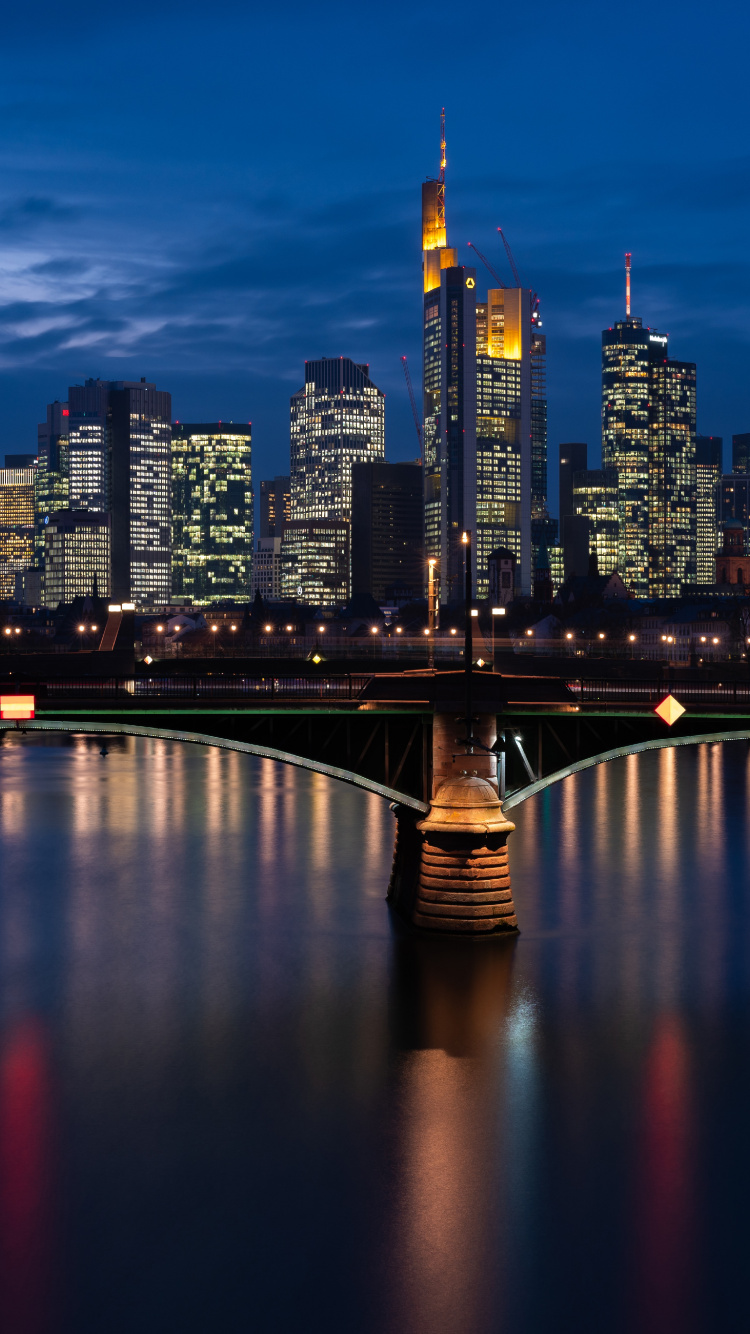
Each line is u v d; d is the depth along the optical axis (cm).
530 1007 5381
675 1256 3584
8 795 11950
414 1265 3534
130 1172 4003
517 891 7431
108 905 7131
